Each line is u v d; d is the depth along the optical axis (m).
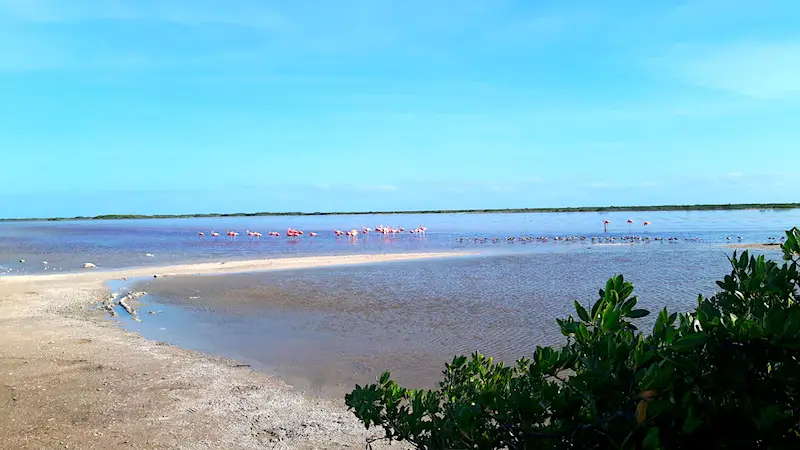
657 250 34.31
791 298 2.50
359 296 18.41
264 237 60.28
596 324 2.56
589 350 2.42
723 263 26.69
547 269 25.31
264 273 24.89
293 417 7.89
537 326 13.64
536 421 2.23
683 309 15.29
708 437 1.86
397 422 3.38
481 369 3.67
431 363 10.71
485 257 31.39
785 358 1.82
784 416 1.77
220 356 11.39
